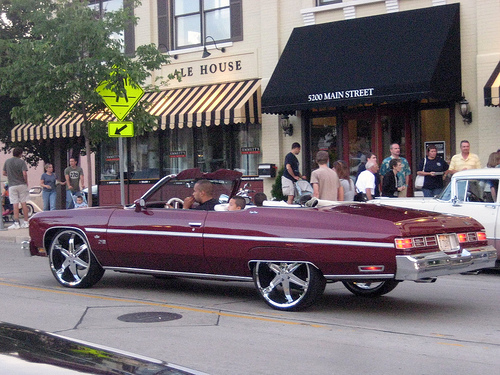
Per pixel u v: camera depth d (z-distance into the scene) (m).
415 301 8.30
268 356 5.80
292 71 16.05
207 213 7.97
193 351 5.94
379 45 15.16
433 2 15.21
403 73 14.30
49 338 2.87
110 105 14.63
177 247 8.07
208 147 18.92
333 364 5.56
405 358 5.74
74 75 14.86
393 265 6.71
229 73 18.36
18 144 23.20
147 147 20.06
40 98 15.02
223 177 9.04
